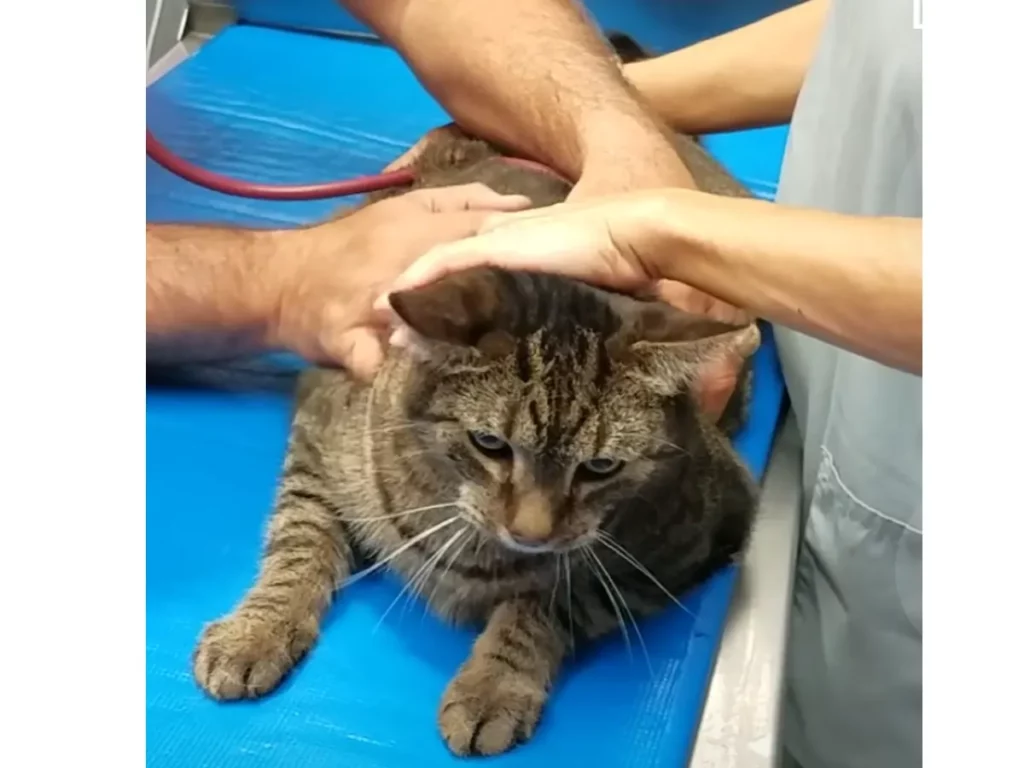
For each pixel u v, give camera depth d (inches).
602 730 36.9
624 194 38.1
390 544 42.4
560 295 36.9
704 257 34.8
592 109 49.3
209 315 46.7
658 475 39.1
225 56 71.5
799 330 35.3
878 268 30.9
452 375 37.0
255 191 51.1
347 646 39.8
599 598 40.9
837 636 47.0
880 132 39.0
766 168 65.1
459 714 36.2
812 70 48.2
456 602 41.4
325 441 44.2
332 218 52.8
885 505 42.5
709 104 58.5
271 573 41.3
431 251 39.7
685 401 38.8
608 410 36.6
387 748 35.9
